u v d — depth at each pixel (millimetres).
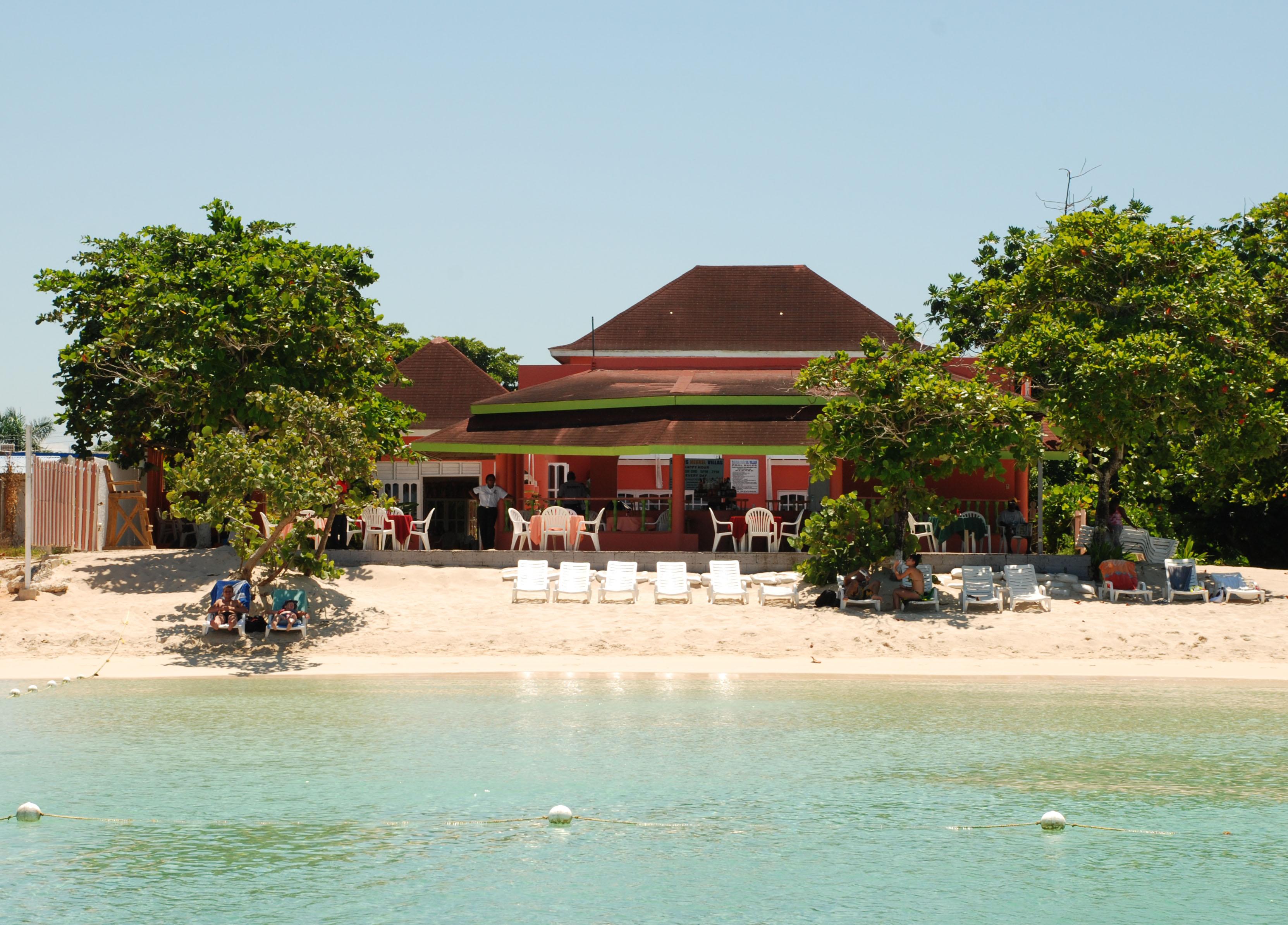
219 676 19875
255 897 9914
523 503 34625
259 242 29266
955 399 24453
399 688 18969
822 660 21469
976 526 29266
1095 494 38500
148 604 23781
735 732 15922
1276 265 30656
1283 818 12141
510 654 21891
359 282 31203
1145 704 17859
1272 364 27219
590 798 12789
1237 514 37250
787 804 12602
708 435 29172
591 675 20125
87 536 29891
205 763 14180
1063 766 14125
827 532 25406
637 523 30359
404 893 10016
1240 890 10094
